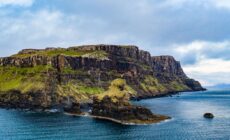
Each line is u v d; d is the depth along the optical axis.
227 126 198.88
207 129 188.88
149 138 165.88
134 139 164.00
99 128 192.88
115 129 189.25
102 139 164.38
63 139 164.88
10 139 166.12
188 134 175.00
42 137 169.62
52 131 184.62
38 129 190.38
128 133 178.00
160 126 198.12
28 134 177.00
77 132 181.00
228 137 168.25
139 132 180.38
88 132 181.12
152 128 191.62
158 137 167.88
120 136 170.38
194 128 191.75
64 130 187.38
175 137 168.12
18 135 175.00
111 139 164.12
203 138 166.00
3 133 180.12
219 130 186.00
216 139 164.00
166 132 180.38
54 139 165.12
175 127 194.75
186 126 198.25
